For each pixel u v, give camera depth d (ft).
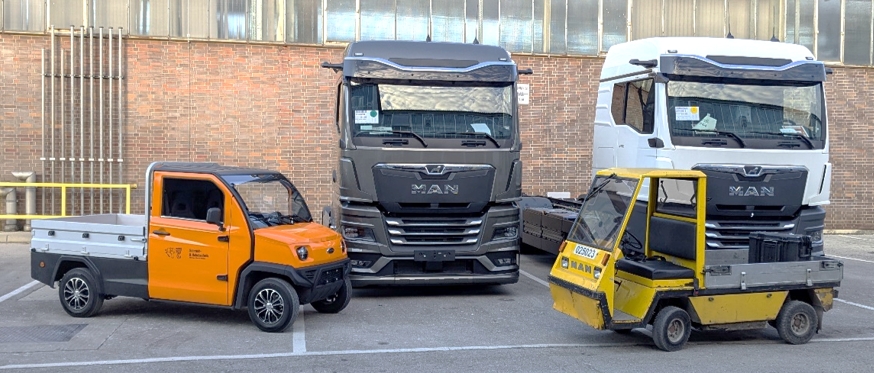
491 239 37.29
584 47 66.18
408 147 36.09
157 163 31.99
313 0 61.93
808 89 36.96
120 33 58.95
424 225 36.52
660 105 36.09
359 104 36.45
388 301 37.09
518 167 37.76
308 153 62.03
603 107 44.27
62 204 56.49
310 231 31.60
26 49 58.49
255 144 61.31
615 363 26.12
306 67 61.87
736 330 30.83
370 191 36.09
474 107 37.29
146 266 31.12
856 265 51.31
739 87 36.52
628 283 28.50
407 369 25.18
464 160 36.52
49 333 29.73
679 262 28.78
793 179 35.29
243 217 30.12
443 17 63.82
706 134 35.65
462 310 35.01
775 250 29.37
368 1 62.75
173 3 60.08
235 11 60.95
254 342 28.55
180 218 30.83
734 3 68.39
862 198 70.23
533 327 31.60
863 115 70.03
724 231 35.04
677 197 29.27
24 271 44.11
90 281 31.71
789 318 28.73
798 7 69.00
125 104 59.62
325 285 31.17
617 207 27.61
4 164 58.44
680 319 27.68
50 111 58.95
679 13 67.56
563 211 47.85
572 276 28.50
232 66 60.85
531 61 65.16
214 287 30.32
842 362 26.45
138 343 28.32
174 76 60.13
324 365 25.58
